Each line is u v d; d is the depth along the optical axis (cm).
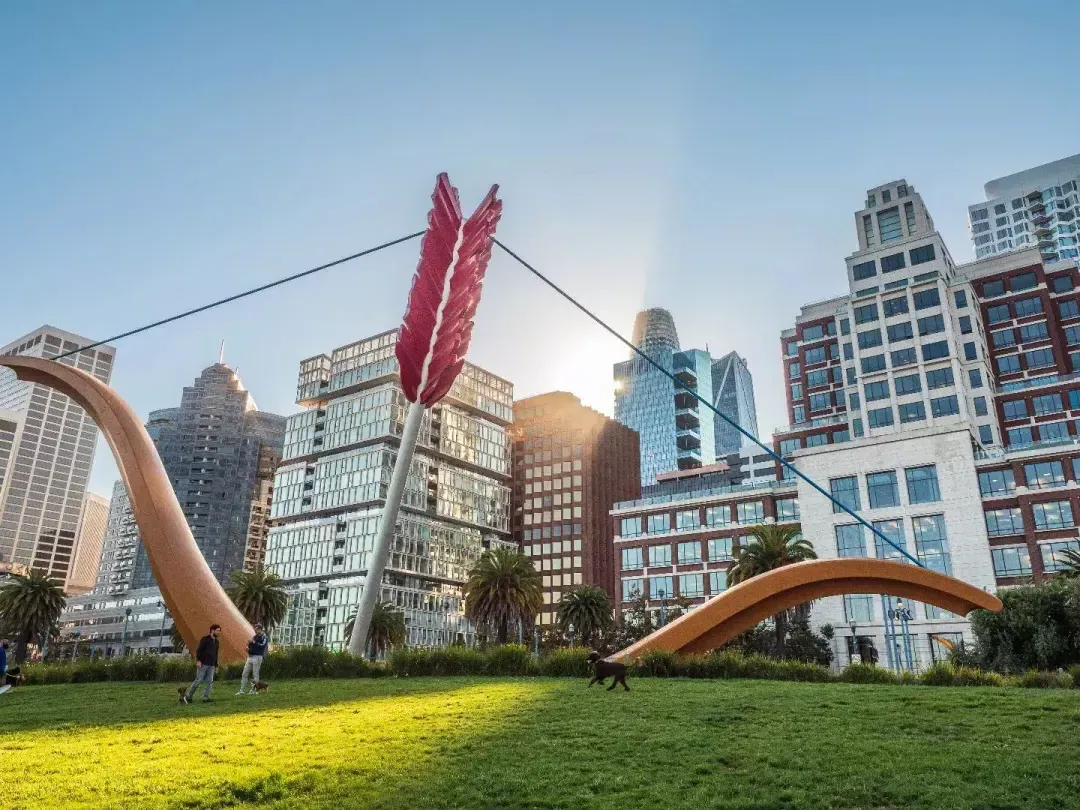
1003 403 9419
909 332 9944
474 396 18562
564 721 1609
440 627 15325
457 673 3056
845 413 10988
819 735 1452
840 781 1136
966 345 9762
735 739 1414
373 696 2114
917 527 7831
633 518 10400
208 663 2073
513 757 1296
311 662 3058
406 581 15338
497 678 2775
